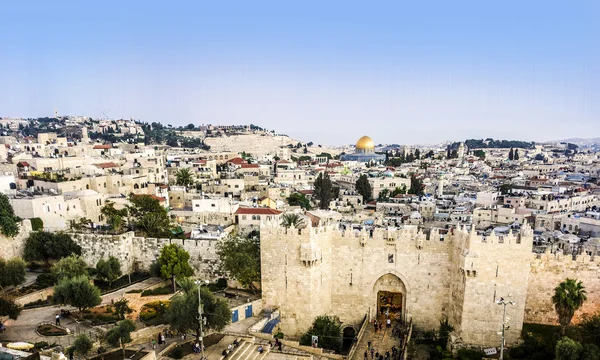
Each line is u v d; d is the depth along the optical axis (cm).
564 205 19188
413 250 8131
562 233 13588
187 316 6906
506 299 7369
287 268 8269
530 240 7212
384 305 8600
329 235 8450
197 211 14025
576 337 6794
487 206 18462
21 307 7506
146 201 12306
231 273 9075
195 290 7425
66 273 8544
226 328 7825
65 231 10756
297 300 8269
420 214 17425
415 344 7700
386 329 8188
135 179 16375
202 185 19612
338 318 8625
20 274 8388
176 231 12475
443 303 8088
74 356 6097
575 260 7756
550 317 7919
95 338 6850
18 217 10225
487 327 7475
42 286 8812
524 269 7275
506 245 7294
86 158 19200
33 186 14000
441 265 8025
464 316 7538
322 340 7681
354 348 7431
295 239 8162
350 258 8450
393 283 8406
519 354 7088
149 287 9456
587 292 7712
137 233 11525
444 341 7700
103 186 15175
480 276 7406
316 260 8131
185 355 6644
